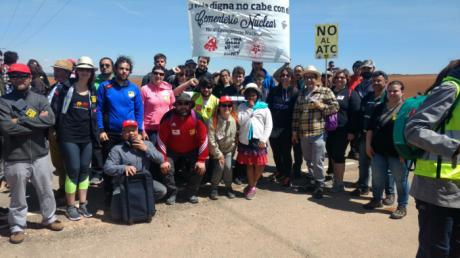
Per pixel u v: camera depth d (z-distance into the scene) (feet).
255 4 21.35
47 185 14.51
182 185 21.53
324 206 18.38
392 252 13.44
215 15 21.42
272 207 18.10
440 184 8.82
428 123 8.49
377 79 18.89
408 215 17.28
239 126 19.21
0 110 13.07
